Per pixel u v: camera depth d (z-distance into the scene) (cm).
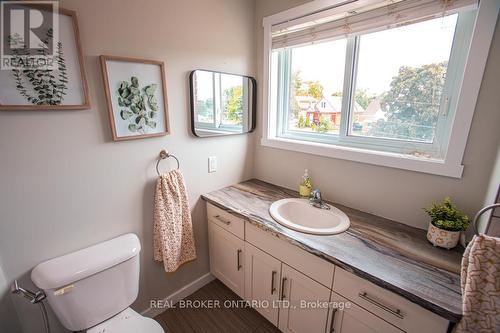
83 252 123
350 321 110
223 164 186
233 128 184
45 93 103
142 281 158
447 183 118
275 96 189
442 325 84
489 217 89
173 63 143
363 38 140
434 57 119
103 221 132
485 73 100
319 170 167
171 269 154
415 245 115
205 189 179
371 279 94
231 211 152
